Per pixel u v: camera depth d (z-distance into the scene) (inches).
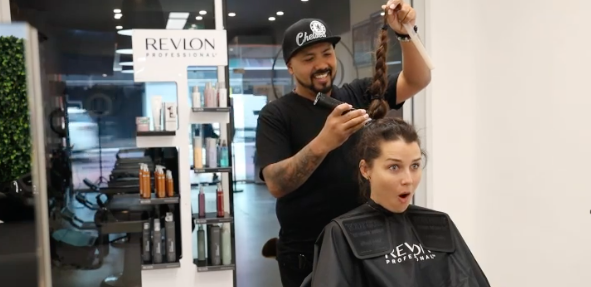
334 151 53.7
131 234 98.7
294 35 52.9
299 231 56.5
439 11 102.7
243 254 103.7
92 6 95.6
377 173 44.0
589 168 75.7
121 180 97.8
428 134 104.7
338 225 43.3
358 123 43.8
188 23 98.5
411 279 42.0
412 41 49.3
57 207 95.3
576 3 76.9
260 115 58.4
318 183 54.2
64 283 96.5
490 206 100.7
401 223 44.8
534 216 88.3
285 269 58.7
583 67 76.1
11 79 38.8
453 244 45.5
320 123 55.6
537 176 87.1
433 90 103.7
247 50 102.0
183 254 92.3
